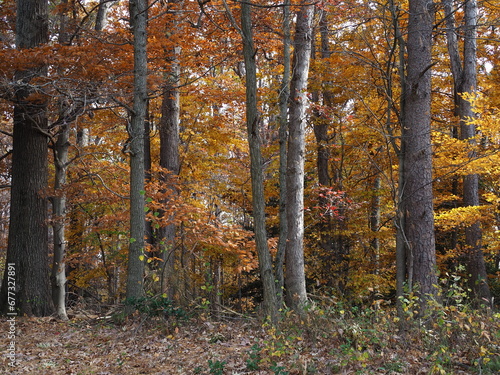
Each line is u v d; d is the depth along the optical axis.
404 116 8.90
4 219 24.48
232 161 16.61
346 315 7.45
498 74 14.16
